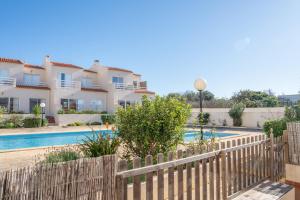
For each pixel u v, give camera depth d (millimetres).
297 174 6371
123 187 3098
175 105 7309
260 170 5902
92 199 2830
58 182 2584
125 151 7180
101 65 36438
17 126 23828
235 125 30906
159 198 3514
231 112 31203
